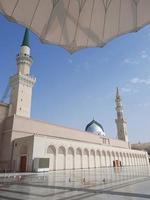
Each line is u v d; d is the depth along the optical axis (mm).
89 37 6336
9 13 5316
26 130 35688
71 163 36344
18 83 43812
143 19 5750
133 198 7195
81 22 5914
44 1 5184
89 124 69562
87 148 41844
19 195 8336
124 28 6121
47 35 6121
